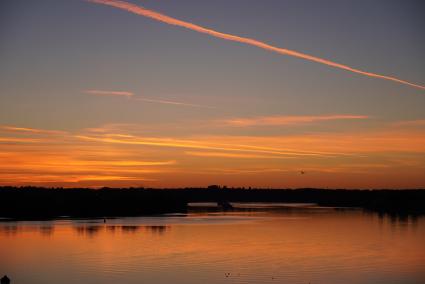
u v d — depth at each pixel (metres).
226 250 65.81
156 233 88.69
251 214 161.12
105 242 74.19
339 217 142.75
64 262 55.72
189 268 51.84
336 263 55.19
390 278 47.19
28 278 46.88
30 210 153.62
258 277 47.22
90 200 175.50
